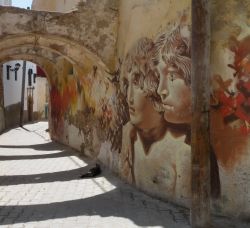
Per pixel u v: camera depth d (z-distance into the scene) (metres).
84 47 9.80
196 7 6.11
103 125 11.20
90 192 8.55
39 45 11.40
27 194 8.51
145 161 8.16
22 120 27.56
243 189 6.50
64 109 16.34
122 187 8.82
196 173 6.10
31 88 31.69
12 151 15.00
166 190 7.54
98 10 9.77
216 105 6.60
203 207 6.10
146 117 8.08
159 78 7.64
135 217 6.81
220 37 6.55
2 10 9.59
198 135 6.08
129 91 8.83
